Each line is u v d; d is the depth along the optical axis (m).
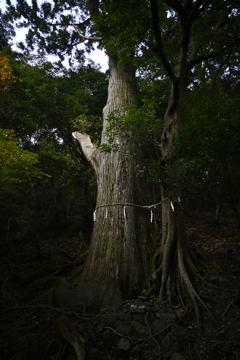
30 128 13.27
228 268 7.07
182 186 4.47
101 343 4.57
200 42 8.47
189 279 5.69
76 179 15.91
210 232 11.41
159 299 5.47
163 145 6.43
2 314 5.76
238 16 7.84
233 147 3.79
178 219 6.34
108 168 7.57
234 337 4.41
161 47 6.12
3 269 8.21
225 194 4.12
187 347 4.41
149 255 6.50
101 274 6.14
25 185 8.99
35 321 5.34
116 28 6.68
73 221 14.93
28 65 14.18
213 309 5.14
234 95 13.15
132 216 6.83
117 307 5.34
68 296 5.88
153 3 5.32
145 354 4.34
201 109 4.93
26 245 11.55
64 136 15.27
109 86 9.59
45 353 4.50
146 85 10.95
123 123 6.26
